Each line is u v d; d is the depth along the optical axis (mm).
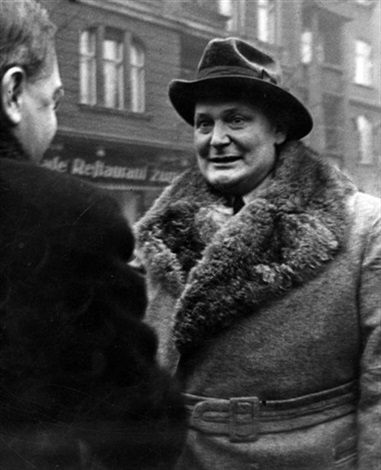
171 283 946
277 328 892
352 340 908
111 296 658
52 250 636
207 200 1016
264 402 901
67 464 648
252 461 892
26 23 644
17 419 637
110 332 654
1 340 627
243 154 950
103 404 655
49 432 642
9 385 632
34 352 630
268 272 878
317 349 891
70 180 671
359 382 910
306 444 891
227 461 898
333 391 916
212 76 924
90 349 644
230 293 882
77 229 645
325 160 977
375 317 880
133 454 672
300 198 917
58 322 633
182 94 1024
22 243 630
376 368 873
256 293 881
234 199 997
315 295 890
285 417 897
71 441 648
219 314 887
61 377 640
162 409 700
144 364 686
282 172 944
